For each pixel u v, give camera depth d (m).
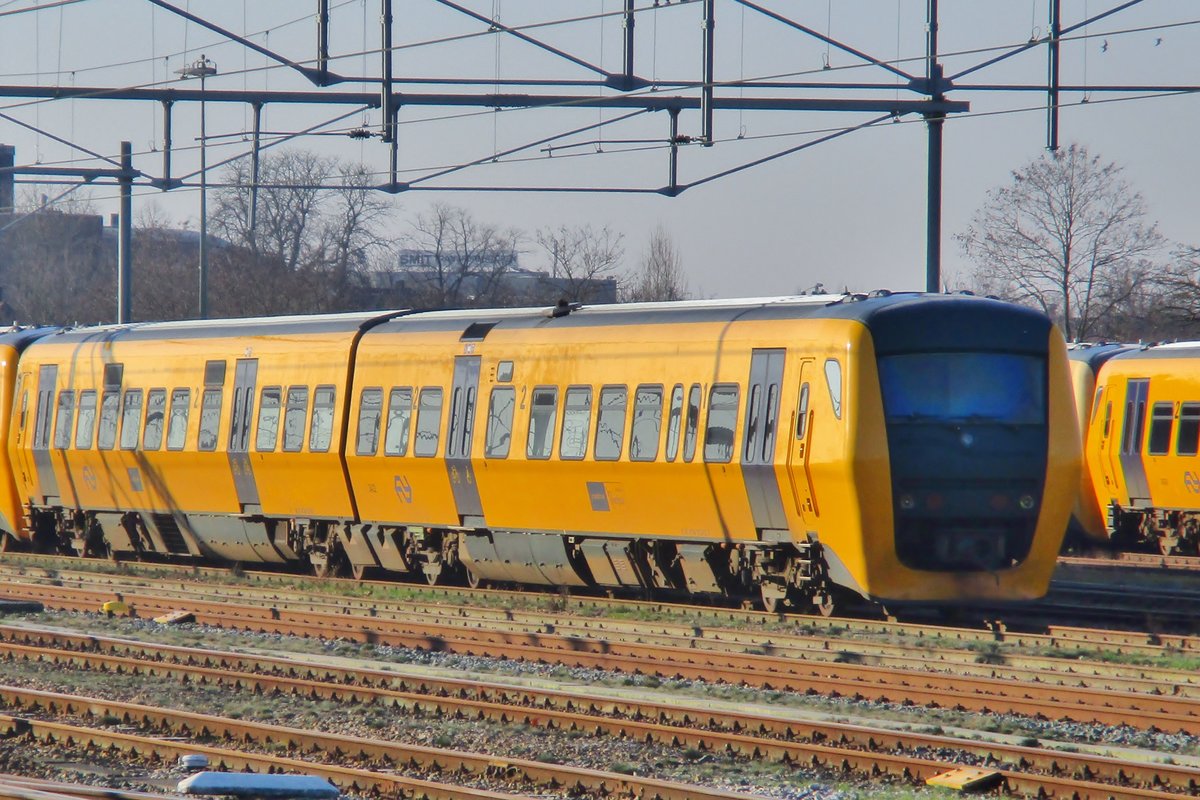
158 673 63.59
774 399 75.69
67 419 114.88
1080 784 42.12
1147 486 116.19
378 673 60.88
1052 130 77.88
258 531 102.88
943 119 82.56
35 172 107.81
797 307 76.88
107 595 87.06
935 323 73.94
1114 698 55.06
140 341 110.56
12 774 46.59
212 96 94.94
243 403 102.12
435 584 94.62
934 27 79.00
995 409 74.88
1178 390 113.88
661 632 73.94
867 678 60.88
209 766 47.03
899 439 72.81
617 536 83.56
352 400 96.19
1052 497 76.12
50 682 62.19
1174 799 40.25
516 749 49.22
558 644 69.94
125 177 108.50
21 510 120.44
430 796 42.75
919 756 47.34
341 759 48.06
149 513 110.12
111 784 45.31
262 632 76.12
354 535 97.38
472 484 89.56
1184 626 77.38
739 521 77.88
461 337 90.88
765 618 76.94
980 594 74.81
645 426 81.12
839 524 73.06
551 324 87.31
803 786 44.59
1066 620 80.12
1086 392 124.38
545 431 85.69
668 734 49.78
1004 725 52.19
